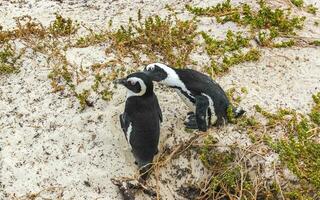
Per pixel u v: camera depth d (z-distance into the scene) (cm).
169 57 520
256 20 559
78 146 472
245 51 537
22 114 486
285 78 519
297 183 457
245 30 555
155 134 456
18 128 479
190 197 465
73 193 453
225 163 467
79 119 482
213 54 530
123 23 557
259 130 480
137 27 542
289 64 530
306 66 529
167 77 472
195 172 470
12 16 562
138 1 582
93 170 462
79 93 496
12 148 470
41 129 479
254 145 470
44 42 530
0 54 516
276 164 463
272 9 581
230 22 561
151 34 532
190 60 523
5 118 484
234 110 482
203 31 545
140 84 453
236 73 520
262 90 508
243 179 460
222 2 582
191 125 478
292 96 506
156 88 503
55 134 477
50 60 516
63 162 465
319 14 585
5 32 534
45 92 498
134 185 456
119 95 495
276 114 491
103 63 516
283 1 589
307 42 550
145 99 457
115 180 457
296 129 482
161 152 472
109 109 488
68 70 511
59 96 496
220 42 538
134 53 523
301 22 569
